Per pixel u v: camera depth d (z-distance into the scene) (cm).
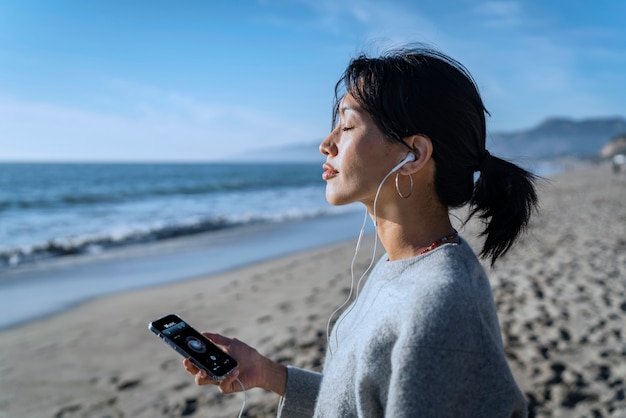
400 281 89
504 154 119
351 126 98
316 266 889
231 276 861
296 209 2320
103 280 841
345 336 104
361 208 2356
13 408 365
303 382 132
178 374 422
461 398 74
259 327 525
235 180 5653
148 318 600
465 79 97
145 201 2603
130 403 371
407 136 93
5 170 8794
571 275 671
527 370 379
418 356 74
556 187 3194
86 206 2264
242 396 371
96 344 507
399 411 73
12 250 1081
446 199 97
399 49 101
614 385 351
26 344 512
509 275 673
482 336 77
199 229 1523
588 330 456
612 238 998
